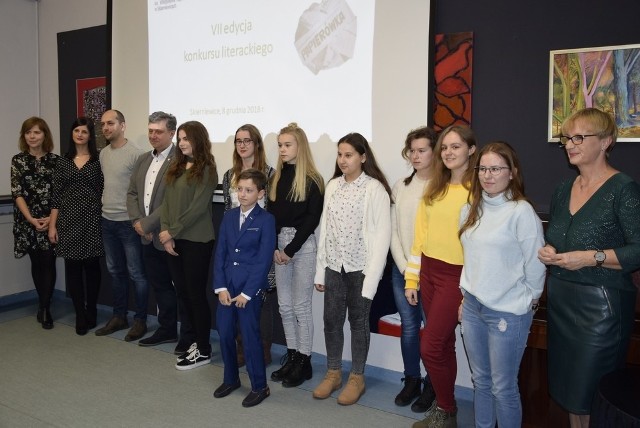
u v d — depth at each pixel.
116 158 3.70
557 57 2.49
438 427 2.35
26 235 3.90
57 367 3.21
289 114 3.32
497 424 2.18
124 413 2.64
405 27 2.85
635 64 2.33
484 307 1.99
